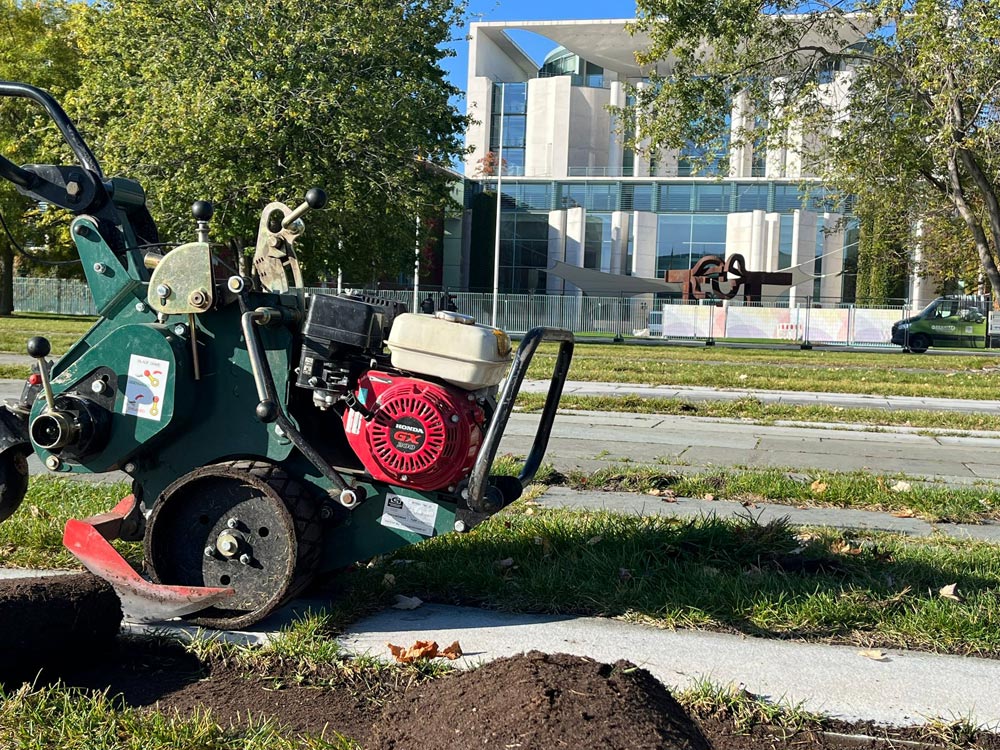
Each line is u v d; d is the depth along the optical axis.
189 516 3.97
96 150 26.38
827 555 5.02
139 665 3.59
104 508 5.58
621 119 25.42
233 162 25.17
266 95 24.81
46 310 55.47
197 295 3.83
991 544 5.60
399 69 27.86
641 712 2.60
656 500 6.89
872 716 3.26
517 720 2.56
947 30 18.98
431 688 2.96
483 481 3.79
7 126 38.22
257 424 4.01
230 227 25.56
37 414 3.97
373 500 4.04
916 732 3.18
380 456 3.92
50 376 4.07
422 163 30.08
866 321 41.38
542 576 4.48
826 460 9.22
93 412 3.97
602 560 4.74
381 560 4.81
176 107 24.44
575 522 5.64
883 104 24.20
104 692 3.18
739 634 4.05
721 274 42.16
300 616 4.03
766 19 23.77
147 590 3.88
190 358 4.02
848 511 6.72
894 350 38.56
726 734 3.16
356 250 30.23
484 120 66.75
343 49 25.91
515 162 66.81
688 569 4.68
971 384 18.61
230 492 3.92
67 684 3.37
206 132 24.56
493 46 68.81
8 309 46.75
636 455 9.12
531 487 7.18
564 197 61.56
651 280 49.06
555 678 2.72
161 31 26.06
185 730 2.93
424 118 28.16
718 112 24.30
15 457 4.30
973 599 4.34
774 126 24.69
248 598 3.88
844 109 25.33
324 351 3.91
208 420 4.06
